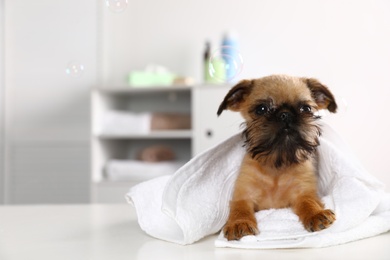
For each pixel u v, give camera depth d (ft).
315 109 3.43
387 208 2.81
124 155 10.25
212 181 2.84
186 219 2.45
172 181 2.50
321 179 3.20
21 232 2.79
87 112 9.93
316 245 2.28
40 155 10.06
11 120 10.12
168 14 9.96
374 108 8.90
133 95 10.07
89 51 9.93
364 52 9.02
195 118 8.43
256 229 2.56
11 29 10.07
